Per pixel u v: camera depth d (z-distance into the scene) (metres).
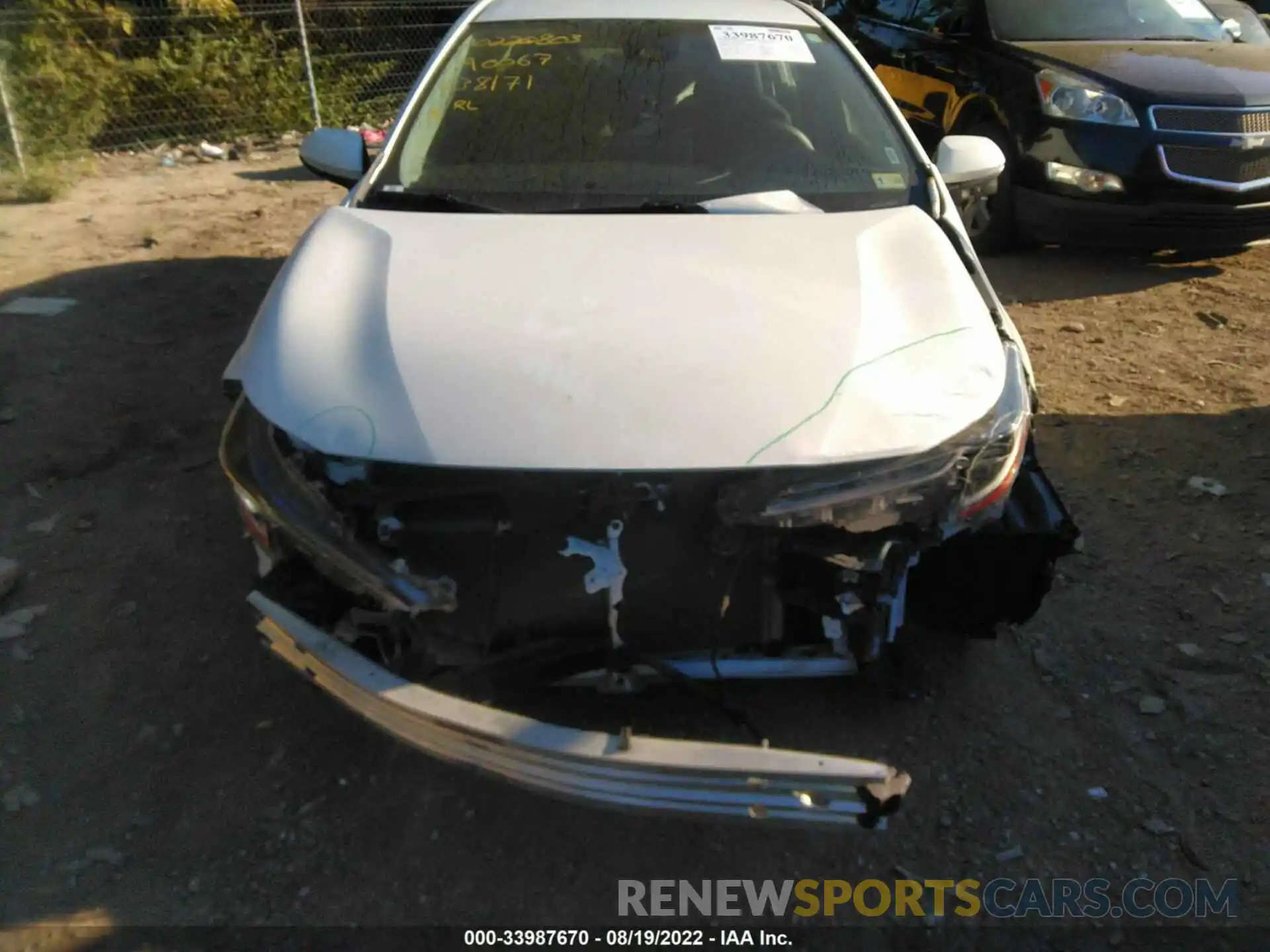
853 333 2.49
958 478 2.31
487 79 3.60
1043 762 2.77
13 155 8.39
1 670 3.03
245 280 6.30
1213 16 7.35
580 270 2.70
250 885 2.42
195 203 8.06
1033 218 6.39
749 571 2.38
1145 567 3.54
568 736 2.09
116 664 3.06
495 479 2.26
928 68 7.24
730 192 3.23
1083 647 3.17
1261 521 3.79
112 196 8.27
